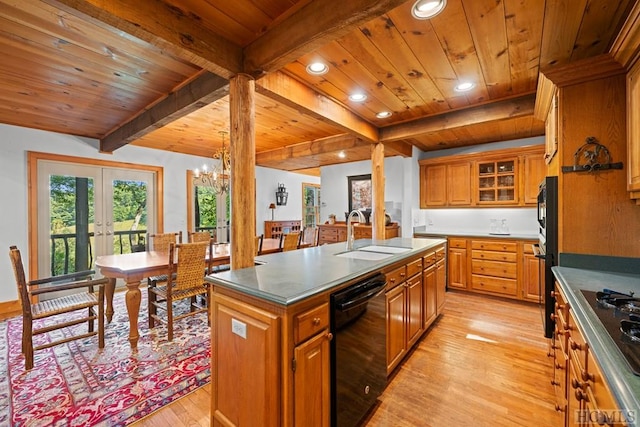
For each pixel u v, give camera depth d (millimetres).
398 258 2215
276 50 1679
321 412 1430
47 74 2275
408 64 2080
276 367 1287
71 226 4094
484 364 2316
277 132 4016
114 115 3256
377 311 1868
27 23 1645
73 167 4105
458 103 2824
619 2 1447
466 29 1680
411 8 1500
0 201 3508
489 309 3576
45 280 2553
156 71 2238
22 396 1911
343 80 2330
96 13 1274
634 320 1061
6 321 3248
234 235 1924
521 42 1810
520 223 4273
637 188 1576
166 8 1479
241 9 1536
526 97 2641
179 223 5258
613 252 1847
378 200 3633
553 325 2156
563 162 1981
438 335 2844
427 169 4852
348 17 1389
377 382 1844
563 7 1491
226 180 4938
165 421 1703
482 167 4422
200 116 3285
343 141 4129
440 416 1748
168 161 5117
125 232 4621
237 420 1486
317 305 1442
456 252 4254
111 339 2748
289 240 4133
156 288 3045
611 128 1834
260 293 1372
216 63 1729
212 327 1657
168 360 2359
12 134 3588
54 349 2545
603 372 839
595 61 1786
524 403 1854
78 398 1889
